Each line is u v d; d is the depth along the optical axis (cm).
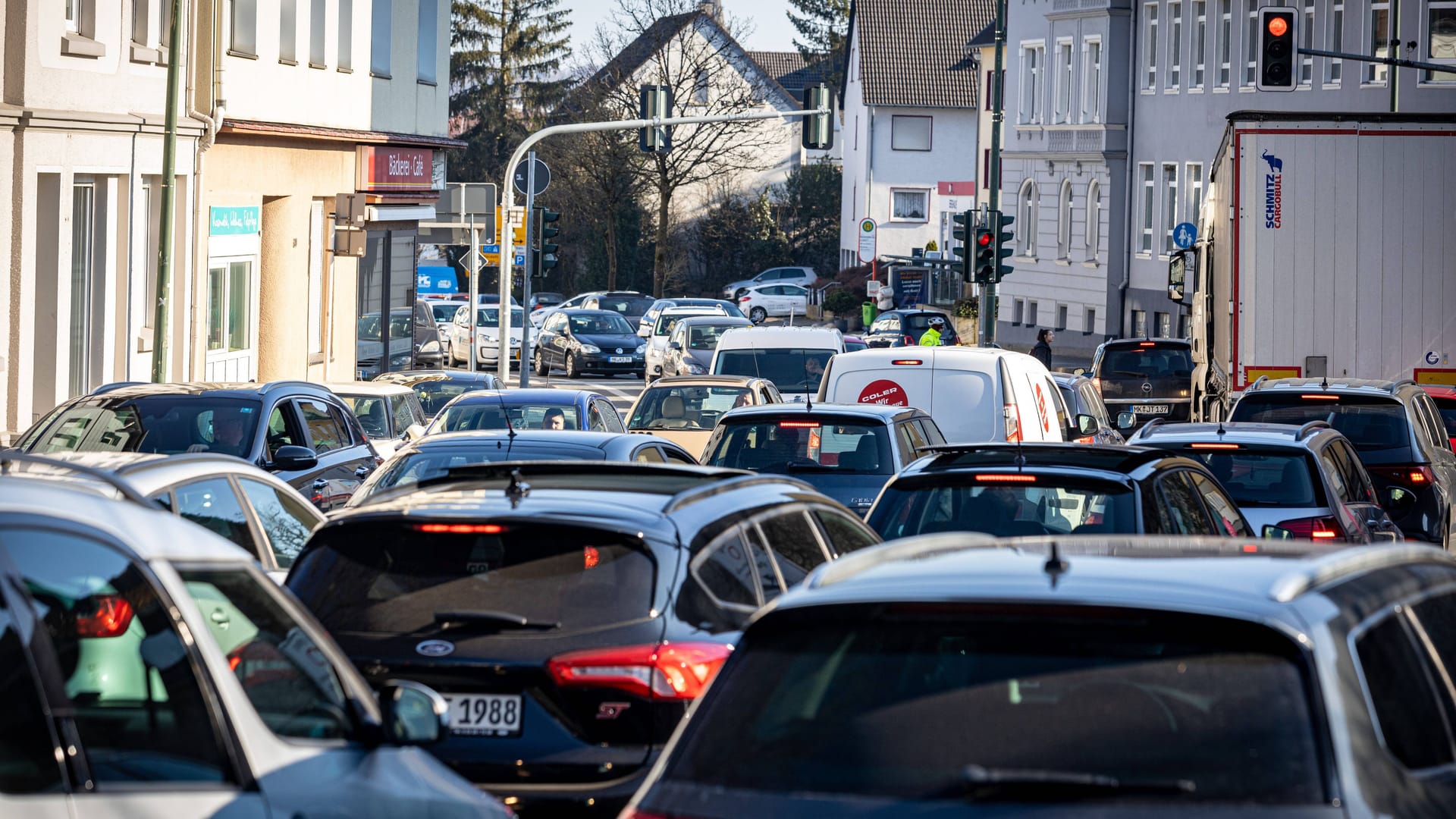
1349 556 1226
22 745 987
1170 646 1060
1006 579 1138
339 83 9731
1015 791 1014
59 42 6344
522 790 1630
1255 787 990
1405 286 6097
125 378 7088
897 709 1084
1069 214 17900
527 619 1680
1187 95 16150
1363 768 1002
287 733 1199
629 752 1634
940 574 1168
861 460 3972
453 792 1291
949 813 1017
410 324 11856
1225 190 6512
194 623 1098
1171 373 9819
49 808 983
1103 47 17062
